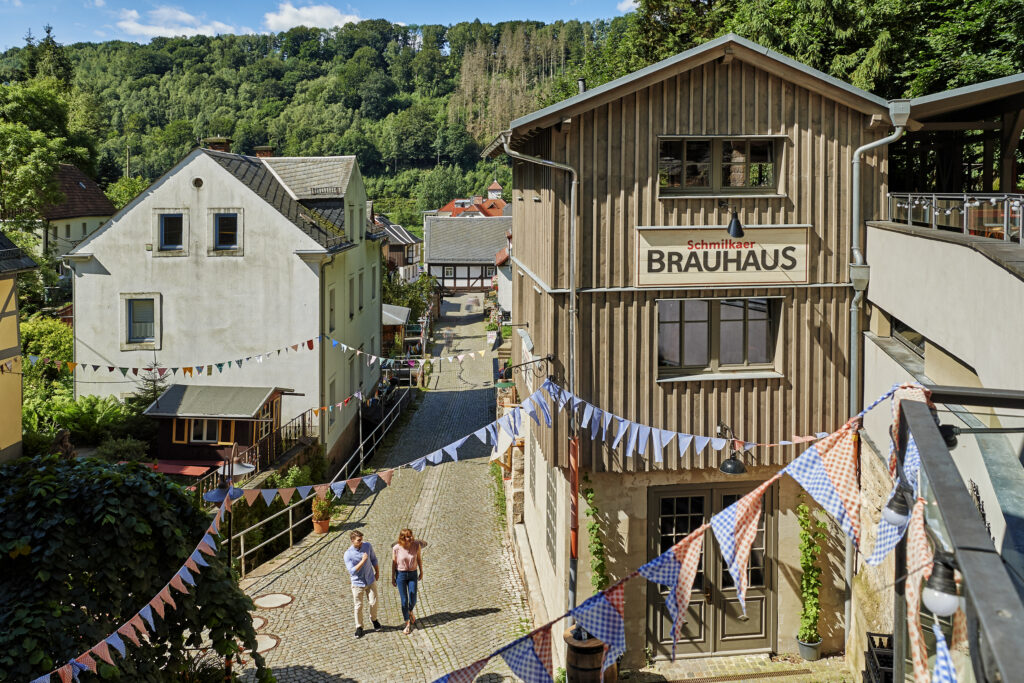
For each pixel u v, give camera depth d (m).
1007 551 7.18
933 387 5.79
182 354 26.28
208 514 10.40
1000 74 17.89
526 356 15.35
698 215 11.96
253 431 23.69
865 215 12.25
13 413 13.98
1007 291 8.13
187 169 25.94
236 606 9.95
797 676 11.90
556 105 11.39
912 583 4.04
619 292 11.88
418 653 13.38
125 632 7.97
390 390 36.00
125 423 24.69
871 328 12.38
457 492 22.84
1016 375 7.88
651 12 31.08
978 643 3.49
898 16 20.39
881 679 8.78
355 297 32.03
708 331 12.32
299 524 19.94
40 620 8.17
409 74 188.88
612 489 12.12
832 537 12.37
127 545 9.16
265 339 26.17
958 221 9.87
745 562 5.55
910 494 4.80
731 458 11.29
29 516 8.80
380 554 18.08
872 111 11.98
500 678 12.44
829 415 12.36
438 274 78.25
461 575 16.84
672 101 11.77
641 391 12.01
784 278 12.12
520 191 16.45
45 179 42.94
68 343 32.22
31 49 93.38
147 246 26.06
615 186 11.77
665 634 12.35
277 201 27.45
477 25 193.00
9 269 13.56
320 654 13.35
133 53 194.38
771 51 11.59
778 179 12.16
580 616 5.32
